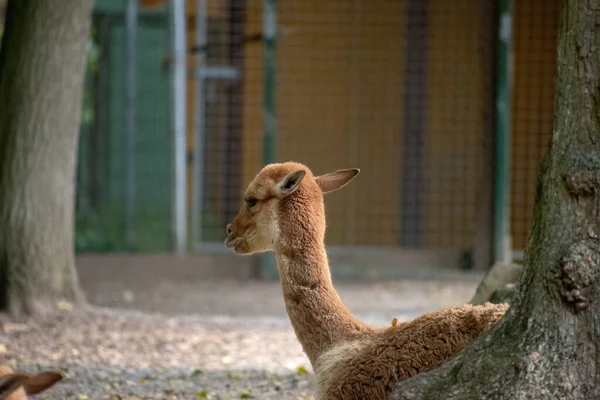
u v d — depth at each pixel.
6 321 25.12
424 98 36.66
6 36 26.39
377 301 30.62
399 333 12.67
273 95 34.31
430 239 37.03
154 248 38.44
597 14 12.14
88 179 46.91
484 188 34.78
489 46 34.66
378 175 37.19
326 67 36.88
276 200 13.95
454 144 36.53
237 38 36.56
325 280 13.64
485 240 34.94
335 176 14.70
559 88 12.52
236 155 37.59
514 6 33.88
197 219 35.81
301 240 13.73
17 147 26.09
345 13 36.69
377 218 37.25
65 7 26.16
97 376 19.59
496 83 34.31
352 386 12.38
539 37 34.44
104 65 46.22
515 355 11.84
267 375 19.94
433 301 30.66
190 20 37.12
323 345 13.32
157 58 49.72
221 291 32.88
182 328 25.34
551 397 11.62
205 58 36.72
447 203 36.72
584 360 11.70
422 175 36.91
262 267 35.47
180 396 18.14
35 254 26.12
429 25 36.38
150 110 50.28
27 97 26.06
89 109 44.50
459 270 35.31
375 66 36.81
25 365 20.55
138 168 50.47
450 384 11.82
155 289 33.25
